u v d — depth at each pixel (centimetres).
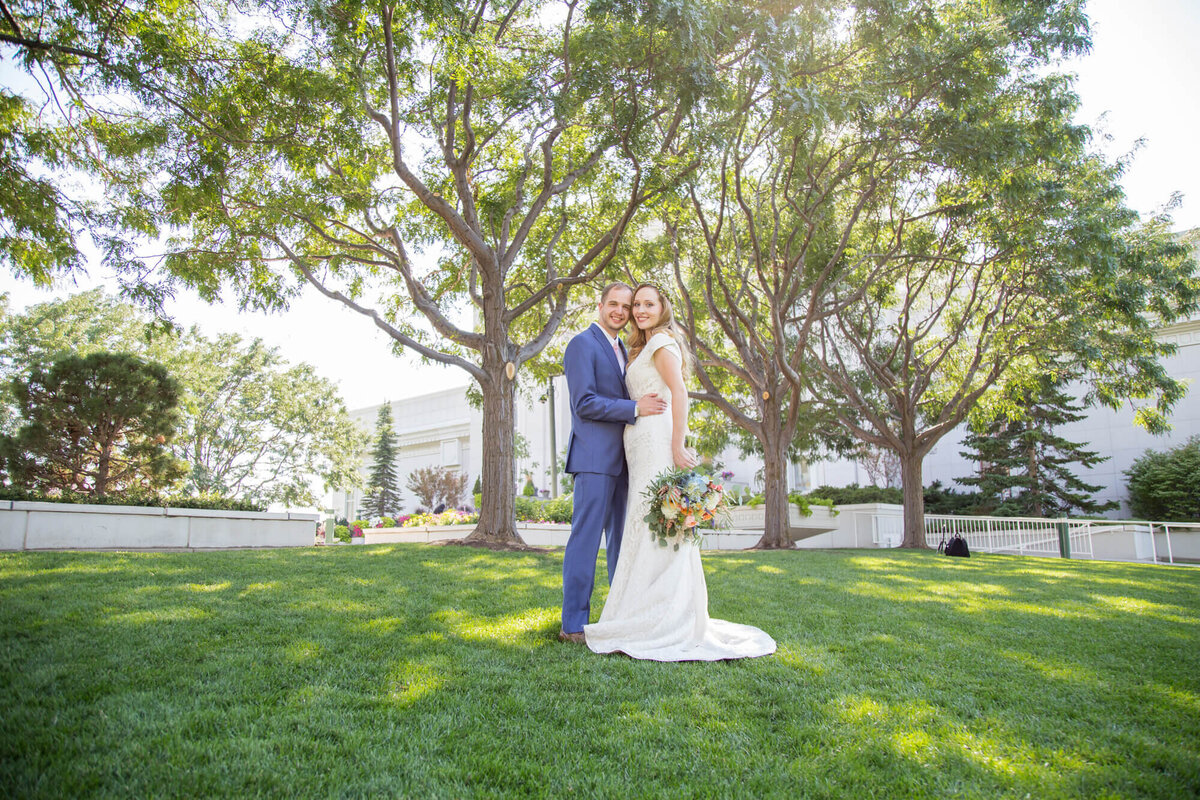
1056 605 564
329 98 901
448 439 4853
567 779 193
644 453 375
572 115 905
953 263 1572
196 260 1041
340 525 2741
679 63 848
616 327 415
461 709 247
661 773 200
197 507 1132
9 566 589
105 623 363
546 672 297
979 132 1053
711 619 407
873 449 2812
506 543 1012
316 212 1098
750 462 3925
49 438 1067
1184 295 1502
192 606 423
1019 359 1695
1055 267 1366
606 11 798
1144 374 1534
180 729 216
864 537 2181
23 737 204
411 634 365
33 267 806
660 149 1062
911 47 1045
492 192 1275
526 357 1130
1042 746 224
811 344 1823
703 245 1603
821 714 251
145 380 1136
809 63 1005
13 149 751
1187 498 2409
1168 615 523
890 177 1263
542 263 1350
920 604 538
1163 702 278
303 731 220
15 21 669
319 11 782
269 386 2605
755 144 1189
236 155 992
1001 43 1068
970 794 188
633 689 277
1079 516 2509
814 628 418
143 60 764
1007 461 2603
